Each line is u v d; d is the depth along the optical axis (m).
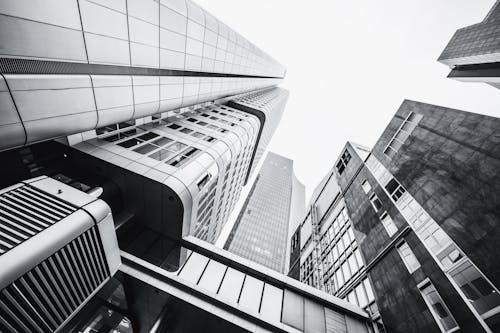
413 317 11.56
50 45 8.26
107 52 10.73
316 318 13.07
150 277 11.66
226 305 11.35
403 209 15.59
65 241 7.19
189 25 16.75
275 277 14.17
